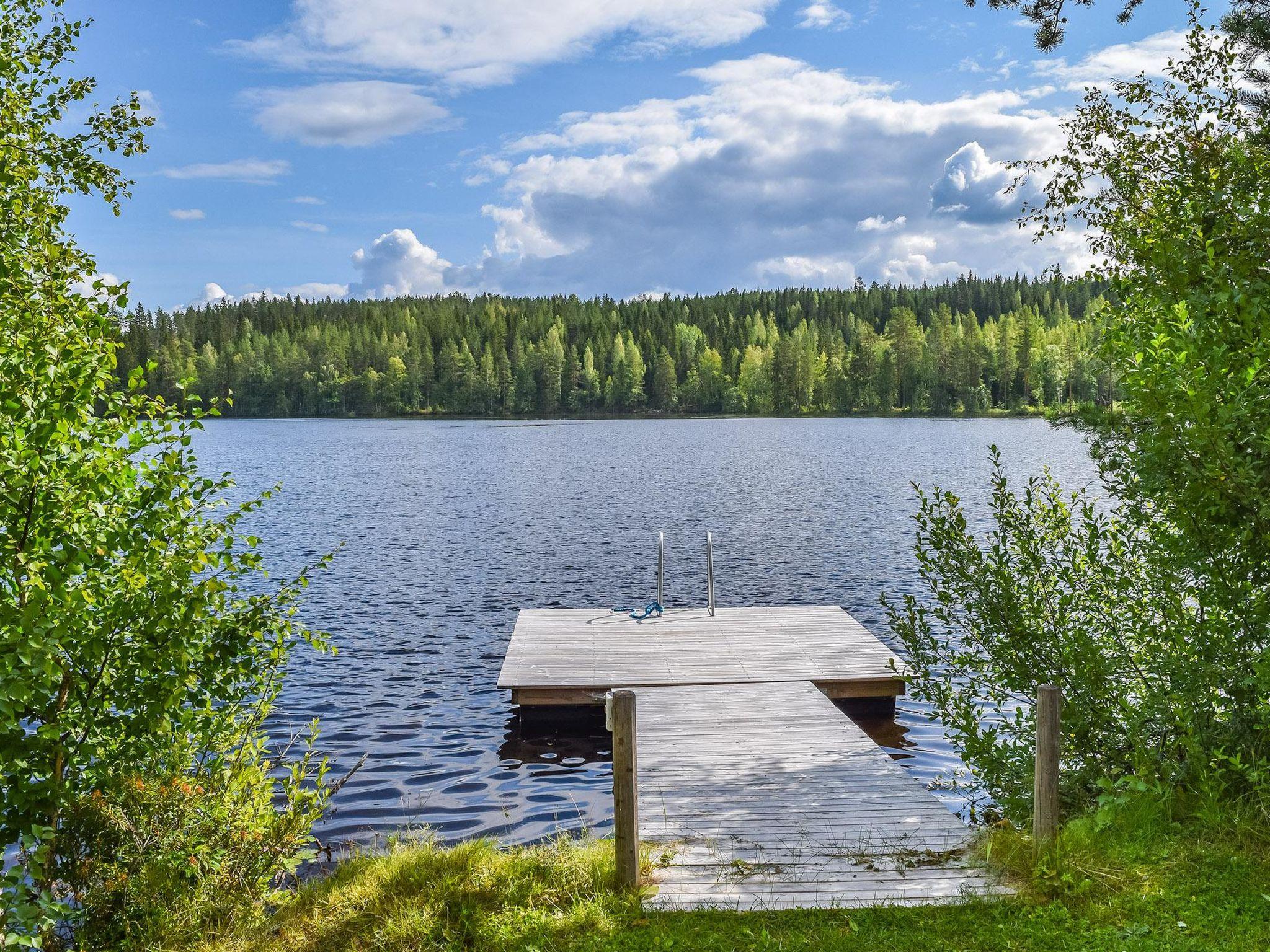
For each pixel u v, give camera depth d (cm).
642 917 426
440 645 1242
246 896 443
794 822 560
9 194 559
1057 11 712
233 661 457
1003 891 444
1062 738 545
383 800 762
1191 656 504
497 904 439
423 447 5784
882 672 953
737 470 3888
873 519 2402
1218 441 436
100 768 433
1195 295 490
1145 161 650
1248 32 619
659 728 778
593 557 1900
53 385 406
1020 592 586
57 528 395
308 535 2202
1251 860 442
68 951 408
